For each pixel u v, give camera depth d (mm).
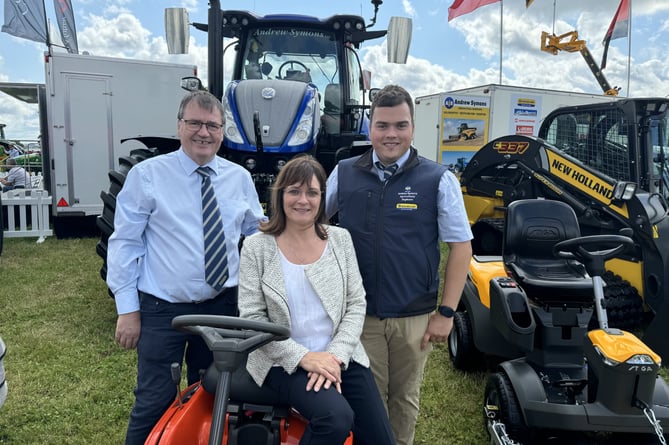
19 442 2922
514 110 12039
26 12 11297
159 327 2307
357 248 2348
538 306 3176
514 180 6391
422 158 2434
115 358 3979
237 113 4617
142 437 2291
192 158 2344
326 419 1758
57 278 6117
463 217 2330
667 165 4738
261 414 1983
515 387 2727
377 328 2367
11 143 12445
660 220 4164
